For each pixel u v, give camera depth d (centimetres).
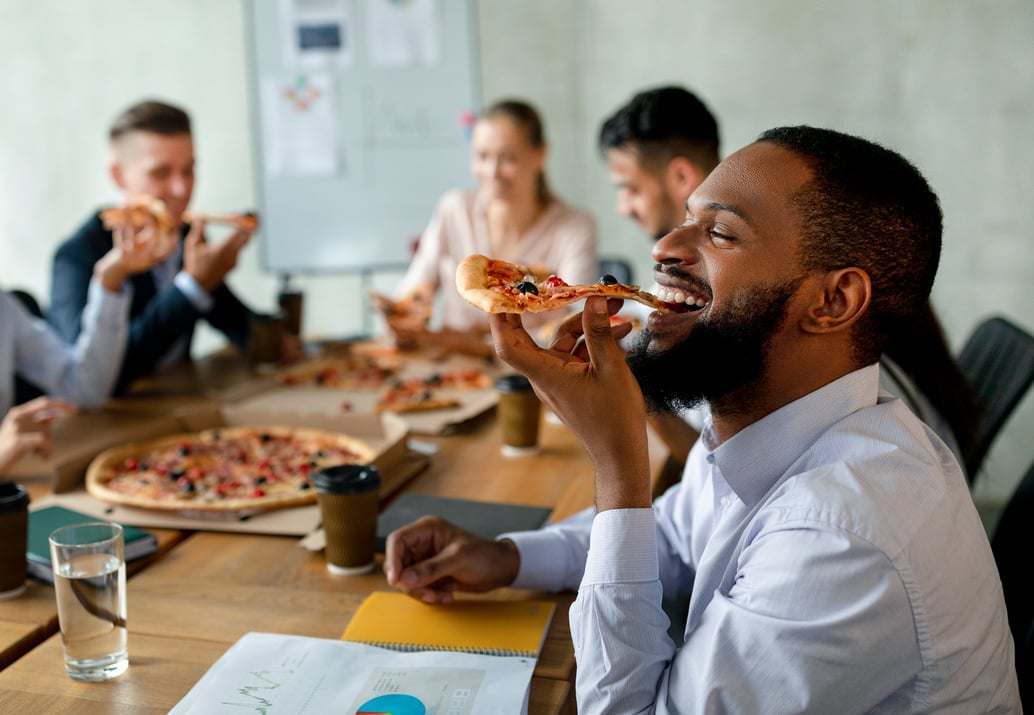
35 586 127
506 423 179
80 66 436
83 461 164
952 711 89
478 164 297
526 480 166
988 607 94
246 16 369
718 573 105
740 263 98
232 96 429
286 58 370
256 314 260
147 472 167
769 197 97
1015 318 368
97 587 102
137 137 257
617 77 396
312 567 132
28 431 170
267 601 122
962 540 92
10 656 111
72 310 245
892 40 365
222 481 161
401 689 99
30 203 452
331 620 117
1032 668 120
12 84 442
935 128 366
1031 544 137
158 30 429
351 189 377
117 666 104
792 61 376
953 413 145
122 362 227
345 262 383
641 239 406
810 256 96
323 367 251
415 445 184
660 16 386
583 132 403
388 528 141
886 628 85
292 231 382
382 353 267
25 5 435
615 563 98
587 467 172
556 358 102
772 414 103
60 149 445
